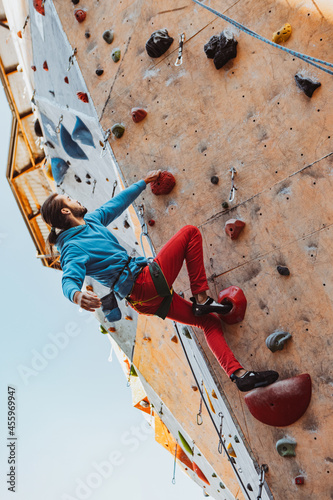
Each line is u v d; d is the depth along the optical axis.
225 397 4.00
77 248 3.62
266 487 3.82
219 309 3.78
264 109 3.91
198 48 4.26
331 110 3.62
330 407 3.53
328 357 3.54
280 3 3.88
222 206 4.01
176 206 4.26
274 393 3.63
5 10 6.30
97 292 6.38
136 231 4.79
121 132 4.60
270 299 3.76
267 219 3.82
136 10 4.66
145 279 3.61
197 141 4.21
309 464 3.63
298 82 3.71
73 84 5.11
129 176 4.56
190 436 6.17
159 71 4.47
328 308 3.55
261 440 3.84
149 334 5.52
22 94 7.18
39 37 5.56
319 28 3.70
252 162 3.92
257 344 3.80
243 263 3.89
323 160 3.63
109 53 4.79
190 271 3.81
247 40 4.01
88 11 4.97
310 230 3.65
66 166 5.82
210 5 4.22
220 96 4.12
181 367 5.33
